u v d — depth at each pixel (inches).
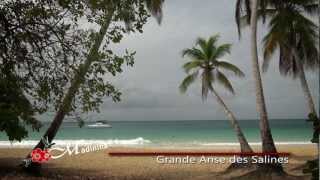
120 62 477.7
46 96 494.0
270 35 833.5
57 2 453.4
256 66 676.1
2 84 481.7
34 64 478.9
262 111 673.0
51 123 671.1
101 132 3479.3
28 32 463.8
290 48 890.7
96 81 487.8
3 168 685.3
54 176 679.7
